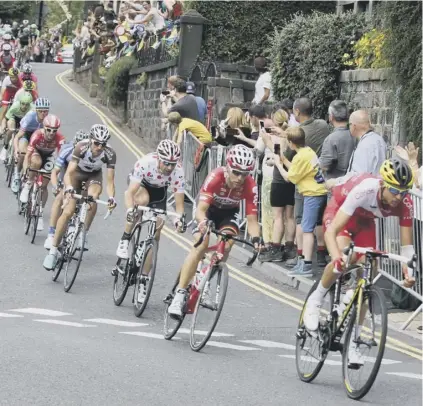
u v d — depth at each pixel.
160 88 70.44
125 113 82.62
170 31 70.81
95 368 23.44
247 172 26.94
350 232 24.94
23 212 48.81
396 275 33.28
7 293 34.56
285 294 36.34
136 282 32.41
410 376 25.52
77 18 185.12
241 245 43.44
